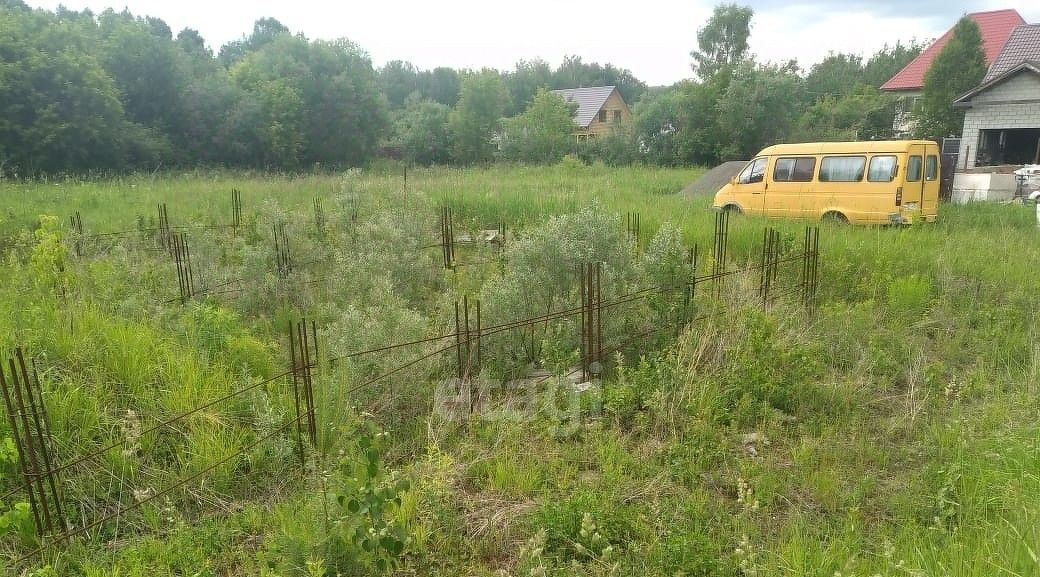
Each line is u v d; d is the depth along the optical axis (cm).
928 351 650
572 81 8150
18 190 1742
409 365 497
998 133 2269
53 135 2466
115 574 326
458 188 1664
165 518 380
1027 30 2495
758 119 3488
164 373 493
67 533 352
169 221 1241
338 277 759
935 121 2853
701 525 379
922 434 482
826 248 925
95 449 420
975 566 306
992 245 980
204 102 3262
